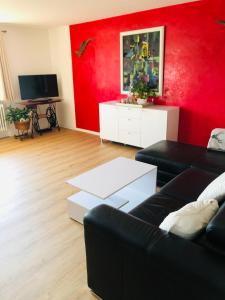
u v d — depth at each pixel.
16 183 3.09
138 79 4.22
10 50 4.91
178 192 1.94
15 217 2.38
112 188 2.05
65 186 3.01
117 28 4.24
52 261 1.85
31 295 1.58
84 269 1.78
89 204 2.24
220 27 3.19
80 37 4.86
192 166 2.44
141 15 3.88
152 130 3.87
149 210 1.71
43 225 2.27
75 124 5.67
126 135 4.29
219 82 3.38
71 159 3.88
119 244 1.24
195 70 3.56
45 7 3.46
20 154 4.13
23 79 4.98
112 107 4.32
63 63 5.39
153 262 1.12
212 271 0.97
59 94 5.75
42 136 5.21
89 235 1.41
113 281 1.38
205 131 3.70
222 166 2.36
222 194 1.56
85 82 5.11
